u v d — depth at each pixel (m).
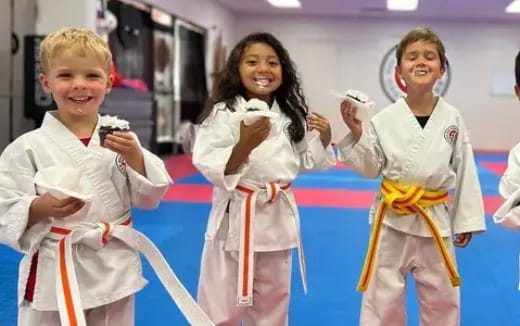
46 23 9.66
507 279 4.59
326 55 19.88
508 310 3.89
